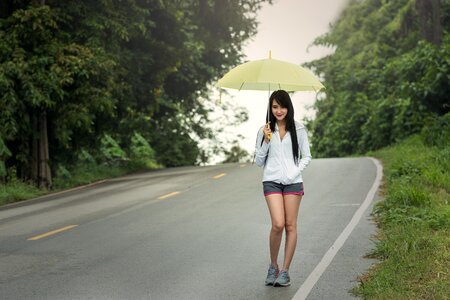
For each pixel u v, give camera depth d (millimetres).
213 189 19672
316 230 12297
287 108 8531
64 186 25625
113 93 26031
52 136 25781
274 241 8617
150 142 44031
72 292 8625
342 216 13664
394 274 8469
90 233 13070
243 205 15930
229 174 24125
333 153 47125
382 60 48344
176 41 31297
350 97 48500
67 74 22703
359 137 44531
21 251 11508
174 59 31203
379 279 8312
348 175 21312
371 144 40844
